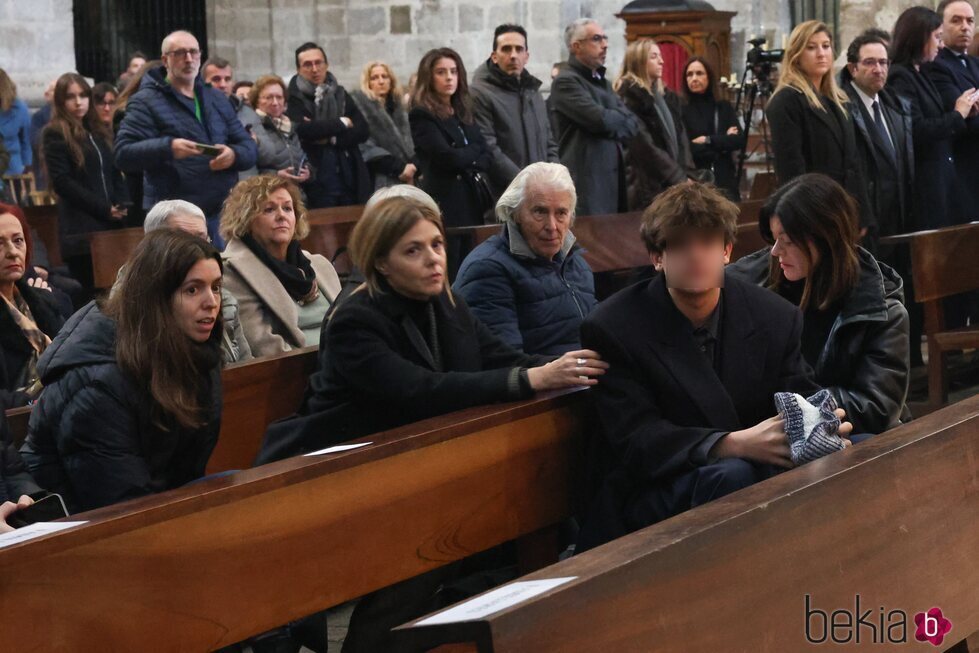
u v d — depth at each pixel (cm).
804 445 339
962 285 690
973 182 807
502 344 414
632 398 363
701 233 357
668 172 884
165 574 279
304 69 1012
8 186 1105
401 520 331
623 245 775
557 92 832
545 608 215
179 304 355
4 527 314
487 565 434
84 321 364
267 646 379
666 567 242
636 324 369
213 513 287
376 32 1625
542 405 368
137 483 348
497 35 821
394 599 356
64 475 363
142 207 816
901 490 307
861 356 422
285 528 303
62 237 852
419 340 388
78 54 1716
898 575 301
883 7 1392
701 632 247
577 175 838
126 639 271
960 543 324
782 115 700
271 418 445
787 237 421
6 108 1053
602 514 367
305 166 988
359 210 888
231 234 517
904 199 749
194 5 1694
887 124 741
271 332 513
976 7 1166
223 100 795
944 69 782
